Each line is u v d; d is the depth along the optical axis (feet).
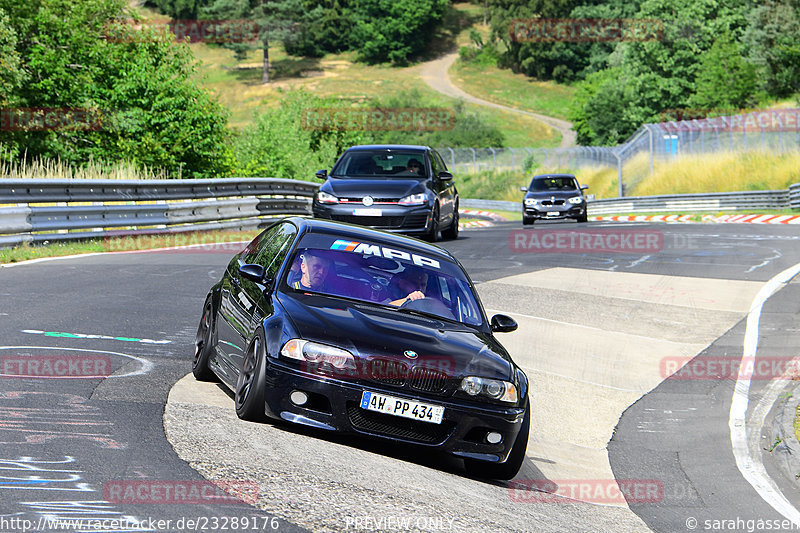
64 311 85.05
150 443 46.06
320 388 50.62
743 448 69.41
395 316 56.59
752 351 98.22
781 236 198.70
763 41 587.27
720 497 57.67
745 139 416.87
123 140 276.21
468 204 572.51
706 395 83.56
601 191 482.28
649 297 124.16
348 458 49.67
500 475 54.95
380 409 50.90
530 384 83.92
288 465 45.73
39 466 40.45
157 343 75.25
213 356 63.31
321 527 37.42
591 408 79.20
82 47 287.07
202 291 105.70
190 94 295.07
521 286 127.95
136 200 159.53
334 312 54.85
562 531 45.44
